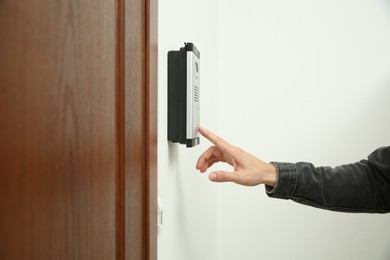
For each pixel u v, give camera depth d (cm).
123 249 51
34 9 30
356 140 149
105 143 45
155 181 65
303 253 154
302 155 153
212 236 147
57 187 34
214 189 150
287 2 152
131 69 54
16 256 28
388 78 146
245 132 157
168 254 81
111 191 48
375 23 146
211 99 140
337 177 91
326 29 150
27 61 29
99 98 43
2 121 27
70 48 36
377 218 148
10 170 28
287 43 153
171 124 78
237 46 156
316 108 152
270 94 155
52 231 33
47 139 32
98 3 43
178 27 87
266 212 156
